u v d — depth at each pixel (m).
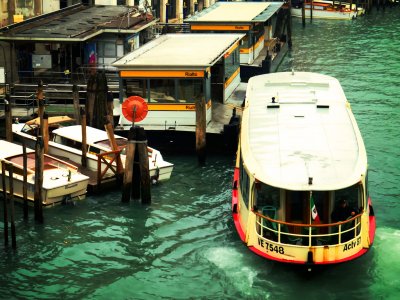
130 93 34.59
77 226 27.98
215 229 27.78
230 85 40.88
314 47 64.62
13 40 41.12
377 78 51.25
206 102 34.88
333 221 23.25
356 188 23.28
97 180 30.48
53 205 29.31
